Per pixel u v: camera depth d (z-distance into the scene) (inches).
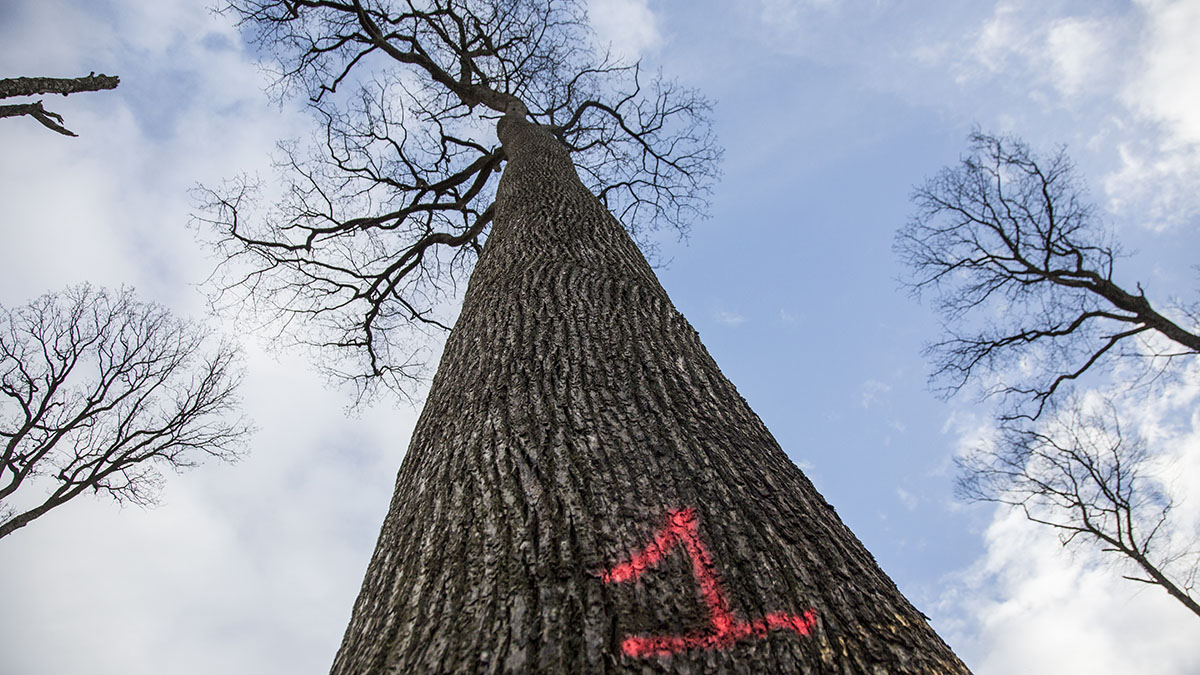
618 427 64.7
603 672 38.9
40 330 336.8
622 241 127.6
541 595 44.8
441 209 303.6
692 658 40.4
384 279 309.9
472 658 41.2
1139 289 377.7
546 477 57.6
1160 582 357.7
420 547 56.0
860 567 53.9
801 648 42.2
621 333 86.2
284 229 294.0
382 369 328.5
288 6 273.6
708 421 68.6
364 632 51.4
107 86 125.3
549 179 165.5
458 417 74.6
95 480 329.4
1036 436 411.8
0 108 107.9
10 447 308.2
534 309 93.7
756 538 51.4
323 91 295.0
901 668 42.8
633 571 46.4
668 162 361.7
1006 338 412.5
